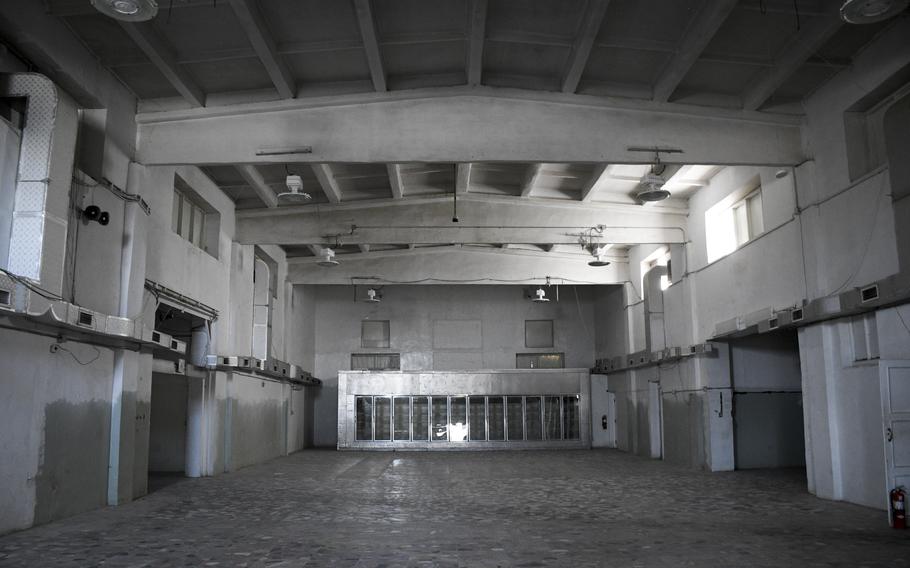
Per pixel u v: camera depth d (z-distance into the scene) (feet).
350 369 100.01
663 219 64.44
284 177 56.34
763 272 49.29
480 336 100.32
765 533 30.78
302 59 38.58
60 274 31.30
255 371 66.39
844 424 40.52
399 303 100.89
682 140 42.37
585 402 92.17
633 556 26.03
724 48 37.17
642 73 40.55
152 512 36.50
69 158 32.04
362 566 24.52
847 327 40.57
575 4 33.50
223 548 27.48
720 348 60.90
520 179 61.11
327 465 66.49
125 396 39.70
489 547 27.71
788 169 44.91
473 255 82.58
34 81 30.68
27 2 30.14
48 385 32.71
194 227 55.36
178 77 37.76
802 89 41.75
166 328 55.42
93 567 24.25
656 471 59.93
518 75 41.39
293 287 84.64
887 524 33.09
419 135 41.73
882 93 37.19
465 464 67.67
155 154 41.68
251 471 60.03
